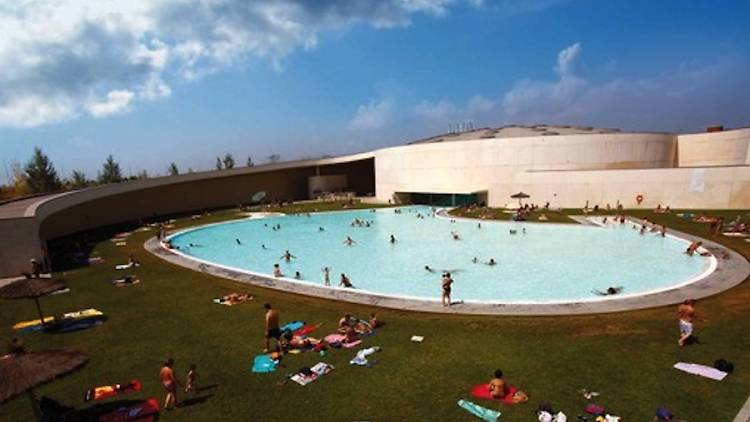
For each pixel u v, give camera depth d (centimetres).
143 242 3027
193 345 1209
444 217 4059
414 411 843
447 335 1205
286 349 1144
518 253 2545
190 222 4234
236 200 5988
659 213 3478
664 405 823
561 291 1808
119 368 1086
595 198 3962
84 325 1398
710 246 2228
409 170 5400
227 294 1694
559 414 799
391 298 1573
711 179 3456
